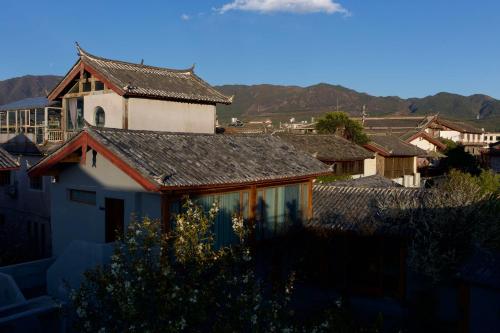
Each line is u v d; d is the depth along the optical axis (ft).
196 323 26.89
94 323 28.07
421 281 52.31
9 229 81.15
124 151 43.57
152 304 26.25
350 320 30.68
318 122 130.00
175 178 42.09
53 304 38.81
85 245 41.96
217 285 28.55
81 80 76.33
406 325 48.60
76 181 49.44
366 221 55.72
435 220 49.21
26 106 85.71
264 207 53.83
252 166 52.26
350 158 105.19
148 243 29.55
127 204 44.60
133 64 79.87
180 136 52.75
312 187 63.10
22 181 78.28
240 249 31.86
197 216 31.68
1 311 37.68
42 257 72.49
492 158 123.54
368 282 56.54
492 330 37.76
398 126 202.49
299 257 59.57
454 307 49.93
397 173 130.93
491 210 49.70
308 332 28.40
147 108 74.74
